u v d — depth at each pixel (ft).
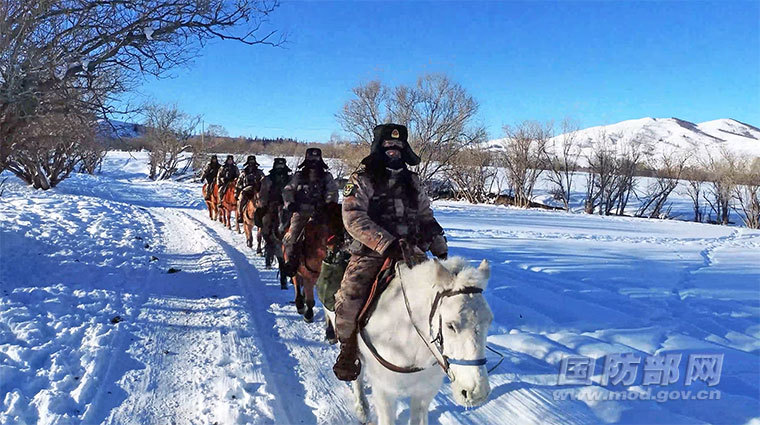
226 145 249.34
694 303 28.89
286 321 24.13
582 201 151.94
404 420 14.87
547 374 17.75
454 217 89.71
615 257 45.21
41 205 57.67
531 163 143.02
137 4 28.99
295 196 24.66
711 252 53.01
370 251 13.14
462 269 10.41
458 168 141.18
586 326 23.35
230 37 31.63
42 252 33.81
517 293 28.76
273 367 18.85
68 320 21.75
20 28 25.72
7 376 16.14
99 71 29.45
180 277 31.68
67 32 27.66
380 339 11.69
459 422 14.73
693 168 145.48
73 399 15.55
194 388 16.85
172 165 184.24
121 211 61.98
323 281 15.23
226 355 19.40
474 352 9.31
